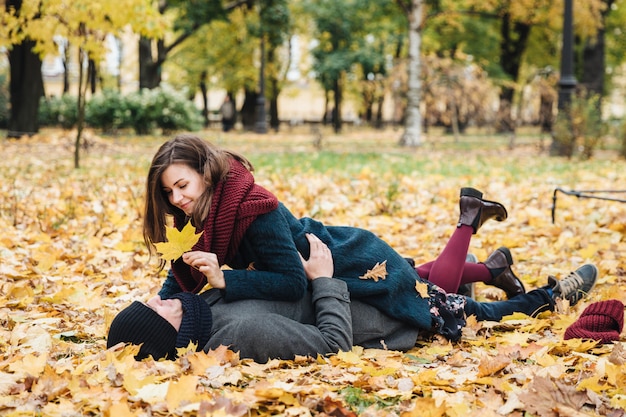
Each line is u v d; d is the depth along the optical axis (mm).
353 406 2422
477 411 2287
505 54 32406
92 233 6102
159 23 10305
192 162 2861
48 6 10336
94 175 9953
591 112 14930
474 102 23578
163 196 2957
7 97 22500
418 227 6602
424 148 19594
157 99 22469
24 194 7727
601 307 3256
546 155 16266
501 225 6648
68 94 23531
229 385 2623
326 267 3061
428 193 8727
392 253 3273
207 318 2848
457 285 3490
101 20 10250
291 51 38875
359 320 3094
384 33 32844
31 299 3984
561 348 3053
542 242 5816
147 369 2654
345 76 34500
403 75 23953
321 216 7043
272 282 2889
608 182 10070
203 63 37219
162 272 4859
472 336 3311
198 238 2740
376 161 13609
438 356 3055
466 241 3523
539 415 2314
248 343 2820
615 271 4793
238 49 35562
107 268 4996
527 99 26766
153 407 2314
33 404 2350
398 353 3043
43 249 5332
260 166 12109
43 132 20984
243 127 38500
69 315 3781
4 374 2607
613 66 38031
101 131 22703
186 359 2709
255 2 27891
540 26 32469
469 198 3549
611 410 2363
